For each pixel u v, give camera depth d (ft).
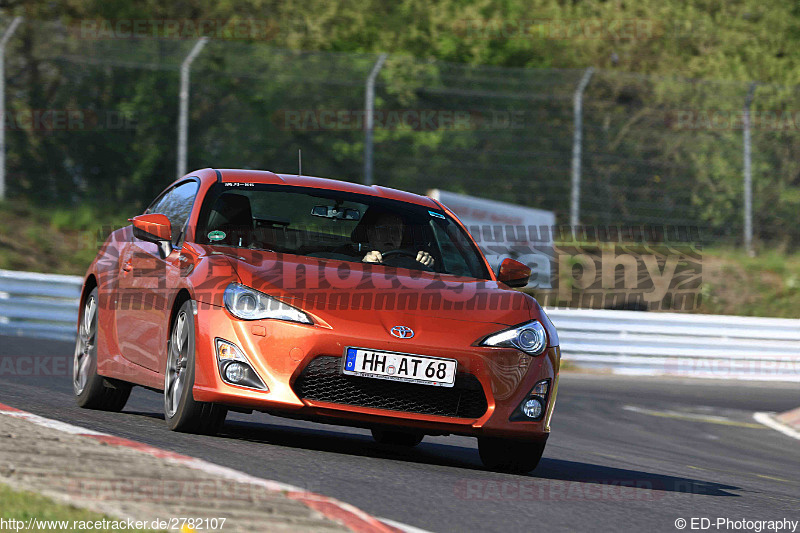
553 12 306.76
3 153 212.02
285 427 80.89
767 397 166.81
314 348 58.08
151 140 234.99
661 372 187.52
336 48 281.33
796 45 321.32
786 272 240.94
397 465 61.87
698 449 106.63
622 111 255.29
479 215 204.54
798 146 255.50
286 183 73.92
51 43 215.92
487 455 66.33
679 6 319.47
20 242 198.29
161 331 65.46
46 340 145.89
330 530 38.04
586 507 53.52
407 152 250.16
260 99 246.27
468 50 290.15
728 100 257.14
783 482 84.28
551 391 63.36
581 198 247.29
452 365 59.57
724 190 253.03
